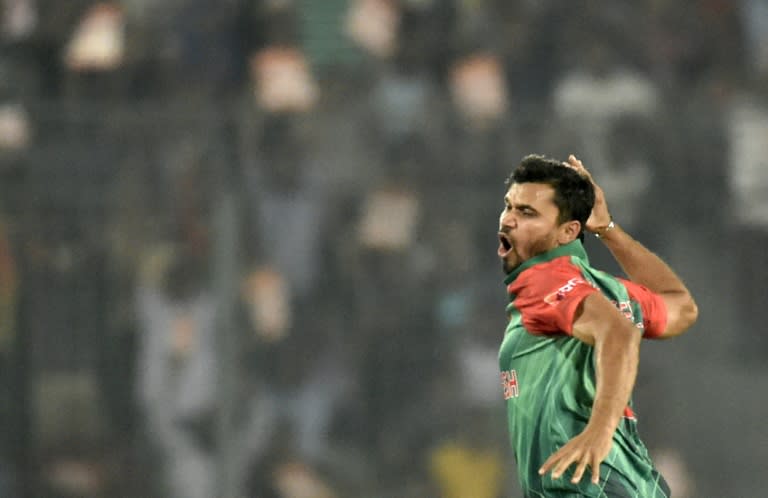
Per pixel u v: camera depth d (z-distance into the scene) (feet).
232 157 100.27
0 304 97.35
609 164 105.81
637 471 41.60
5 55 109.40
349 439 101.86
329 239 101.55
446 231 103.24
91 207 98.68
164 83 113.70
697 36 128.06
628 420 41.93
